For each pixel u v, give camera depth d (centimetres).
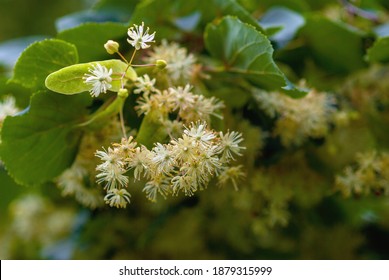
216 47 49
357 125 56
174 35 54
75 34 49
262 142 51
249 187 53
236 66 49
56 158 48
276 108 51
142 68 46
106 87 42
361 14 59
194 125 43
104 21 58
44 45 45
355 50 56
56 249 64
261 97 51
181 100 44
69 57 46
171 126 44
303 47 56
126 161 42
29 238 66
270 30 51
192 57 49
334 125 55
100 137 48
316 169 54
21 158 48
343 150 55
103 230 60
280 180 53
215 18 52
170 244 60
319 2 62
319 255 61
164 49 48
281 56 56
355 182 53
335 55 57
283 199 53
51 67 46
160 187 43
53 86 42
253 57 47
